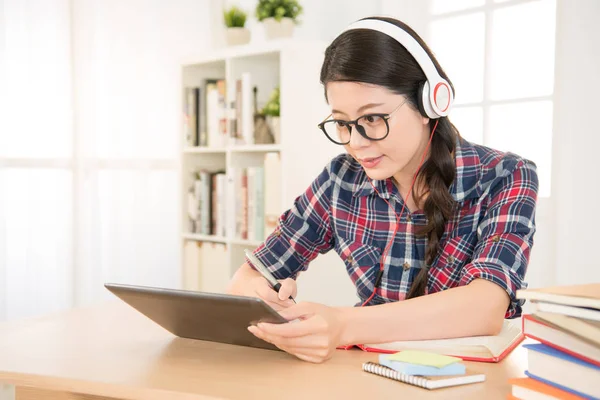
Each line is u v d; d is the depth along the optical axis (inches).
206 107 124.7
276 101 112.5
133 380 37.9
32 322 54.1
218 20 148.2
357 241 59.4
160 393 36.1
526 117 108.6
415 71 47.8
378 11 124.9
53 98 127.3
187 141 127.0
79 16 129.3
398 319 44.9
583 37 100.5
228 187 117.7
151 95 138.6
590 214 100.7
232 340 45.9
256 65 119.1
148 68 137.9
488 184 53.6
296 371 39.9
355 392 35.6
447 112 49.8
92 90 131.0
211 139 123.2
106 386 37.4
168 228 142.5
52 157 127.6
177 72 141.6
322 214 61.8
